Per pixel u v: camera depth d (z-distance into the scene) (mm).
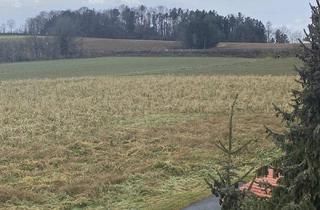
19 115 35719
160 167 22281
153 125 31922
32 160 23781
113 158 24156
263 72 63094
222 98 41531
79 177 20984
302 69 6117
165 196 18188
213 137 27953
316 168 6039
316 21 6031
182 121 33125
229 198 6422
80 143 26562
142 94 45219
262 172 6695
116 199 18328
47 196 18750
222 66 75500
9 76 73312
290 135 6289
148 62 89188
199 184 19609
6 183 20500
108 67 83500
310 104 6082
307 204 5973
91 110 37531
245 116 34000
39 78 67375
